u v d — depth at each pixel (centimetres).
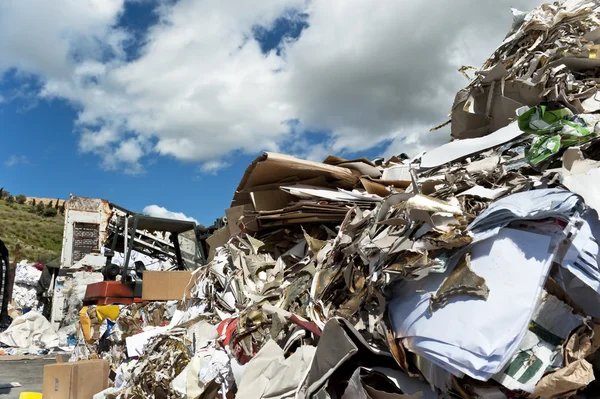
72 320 1187
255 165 478
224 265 502
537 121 372
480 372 226
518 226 268
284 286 400
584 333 245
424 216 287
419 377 263
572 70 449
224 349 382
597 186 266
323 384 267
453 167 418
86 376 540
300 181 495
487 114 483
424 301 265
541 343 240
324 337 271
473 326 237
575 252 253
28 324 1223
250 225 493
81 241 1316
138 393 438
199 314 480
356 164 499
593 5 503
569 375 227
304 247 451
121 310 670
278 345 326
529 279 245
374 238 325
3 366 949
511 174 338
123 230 839
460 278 257
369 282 295
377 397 249
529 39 498
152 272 698
